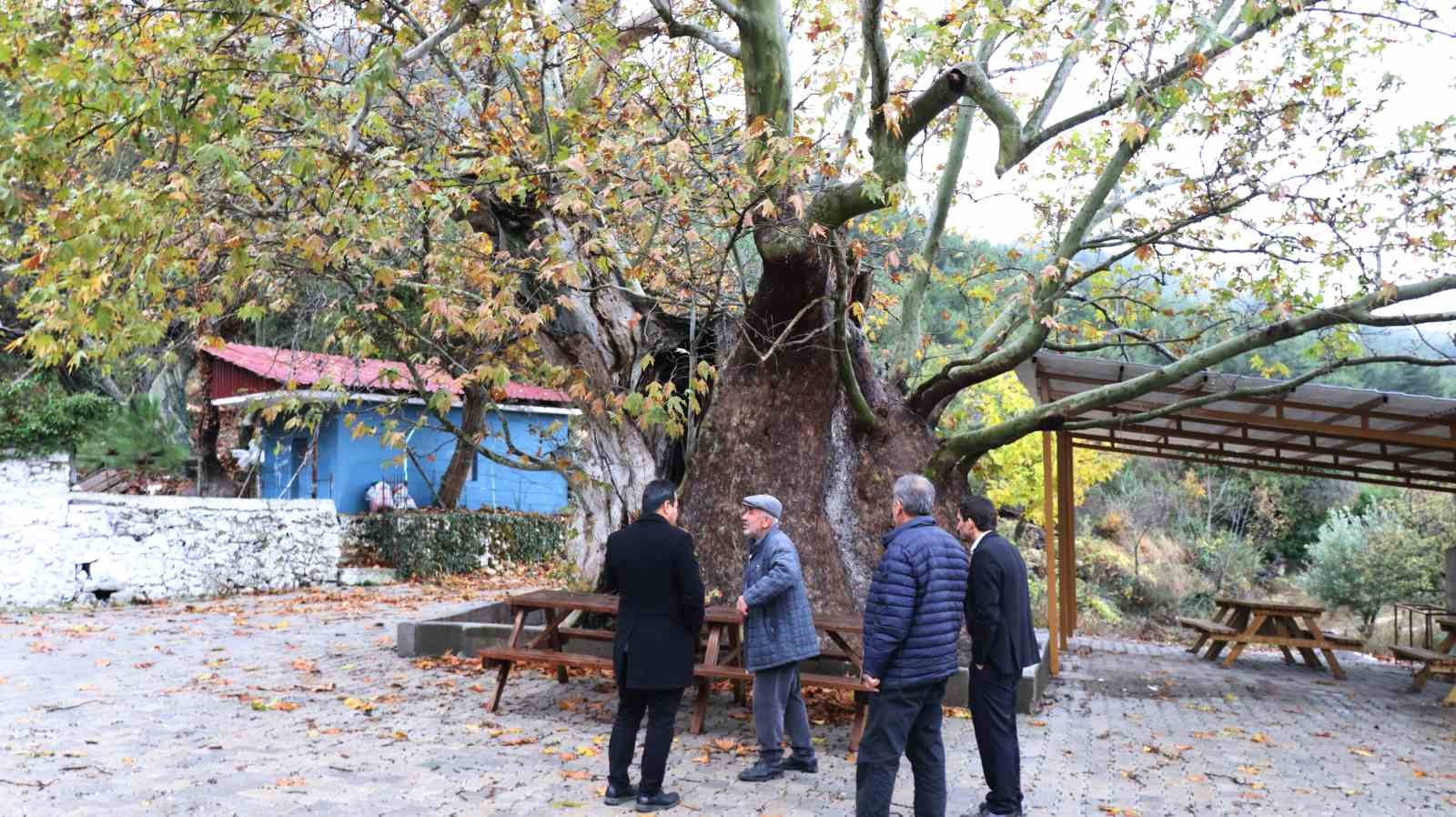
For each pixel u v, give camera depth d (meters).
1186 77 8.45
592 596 8.37
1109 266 9.89
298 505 18.02
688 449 10.28
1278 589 27.27
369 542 19.67
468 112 11.10
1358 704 9.96
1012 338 11.40
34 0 7.05
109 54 7.00
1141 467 32.56
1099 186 10.02
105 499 15.16
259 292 10.97
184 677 9.02
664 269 10.24
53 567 14.48
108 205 7.03
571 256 9.62
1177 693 10.25
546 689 8.65
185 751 6.41
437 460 22.05
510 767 6.22
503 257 9.09
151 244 7.94
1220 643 13.31
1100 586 25.30
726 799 5.73
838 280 8.48
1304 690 10.81
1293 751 7.65
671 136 9.34
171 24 7.71
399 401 10.41
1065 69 10.52
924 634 5.02
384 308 9.50
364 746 6.63
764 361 9.07
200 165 8.12
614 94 10.70
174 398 23.72
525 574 20.22
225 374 21.31
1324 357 10.59
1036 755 7.19
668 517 5.84
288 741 6.73
